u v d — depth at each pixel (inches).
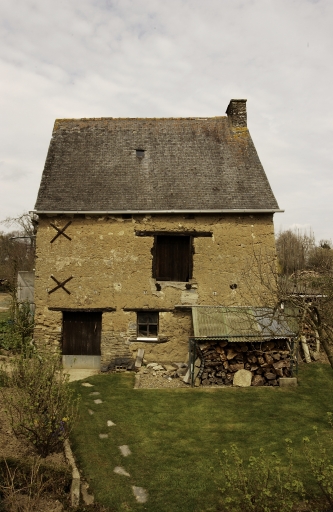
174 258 513.0
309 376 453.7
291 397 396.2
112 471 259.1
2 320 653.9
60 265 501.0
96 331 508.1
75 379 452.4
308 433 316.2
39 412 266.2
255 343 441.7
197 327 445.7
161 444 298.0
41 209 496.4
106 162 556.7
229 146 579.8
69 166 550.0
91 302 497.0
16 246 1338.6
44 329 498.9
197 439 307.3
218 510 221.5
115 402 379.9
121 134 592.7
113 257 501.0
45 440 260.1
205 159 563.2
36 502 213.3
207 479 251.3
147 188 525.7
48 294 499.8
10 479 224.1
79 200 509.0
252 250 502.6
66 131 593.9
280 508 200.1
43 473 234.7
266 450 288.7
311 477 250.4
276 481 239.6
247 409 366.3
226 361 436.8
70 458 262.8
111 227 504.1
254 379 433.1
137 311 499.5
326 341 305.6
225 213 504.1
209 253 503.5
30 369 285.9
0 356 479.5
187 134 595.2
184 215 506.0
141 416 348.2
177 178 538.3
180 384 439.8
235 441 304.0
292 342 446.9
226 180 537.3
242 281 499.2
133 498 232.1
